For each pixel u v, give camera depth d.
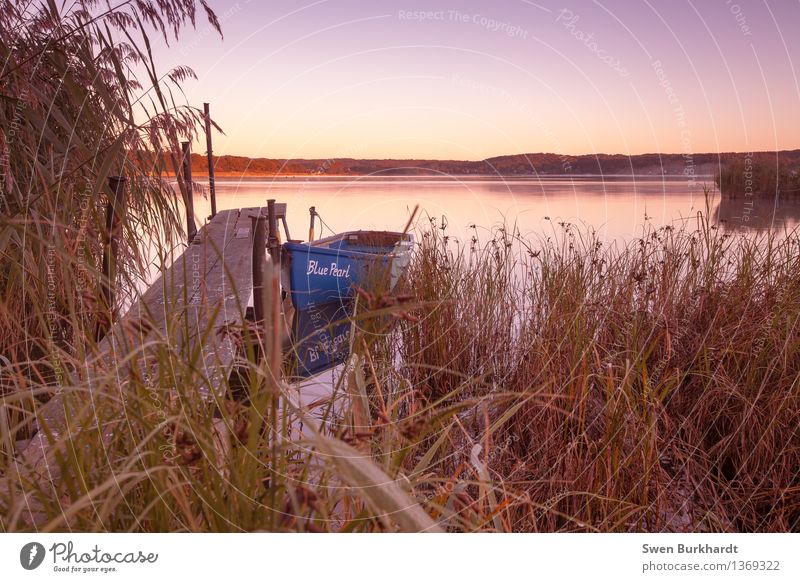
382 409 1.72
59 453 1.19
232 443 1.41
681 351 3.78
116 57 3.17
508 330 4.64
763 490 2.79
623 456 2.62
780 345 3.33
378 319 1.69
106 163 2.36
